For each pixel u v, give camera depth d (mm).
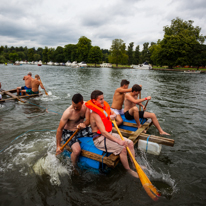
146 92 10461
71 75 22844
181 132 4359
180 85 14414
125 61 65875
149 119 4539
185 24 42844
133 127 4102
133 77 22016
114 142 2744
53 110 6000
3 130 4211
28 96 7957
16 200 2186
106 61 95250
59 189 2387
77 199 2219
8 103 6871
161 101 7934
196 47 39688
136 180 2590
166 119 5324
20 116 5293
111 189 2398
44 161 3000
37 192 2322
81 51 67125
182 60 39469
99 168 2801
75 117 2988
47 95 8547
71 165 2934
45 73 25906
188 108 6738
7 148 3395
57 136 2877
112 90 10703
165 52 40969
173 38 40688
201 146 3676
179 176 2697
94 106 2672
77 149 2836
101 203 2154
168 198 2250
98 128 2711
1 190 2332
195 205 2141
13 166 2846
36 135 3984
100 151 2836
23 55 131500
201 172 2805
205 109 6633
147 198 2238
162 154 3350
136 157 3227
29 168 2807
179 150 3504
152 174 2736
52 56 90438
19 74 21859
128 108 4449
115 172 2771
